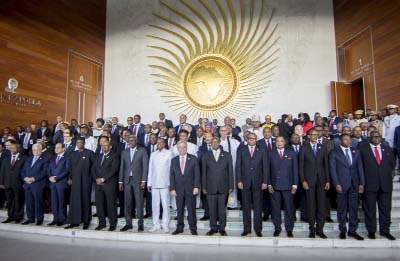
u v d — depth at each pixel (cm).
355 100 917
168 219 498
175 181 487
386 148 459
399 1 740
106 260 368
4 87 753
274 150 480
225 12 984
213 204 473
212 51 985
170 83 998
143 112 1006
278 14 970
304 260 367
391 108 667
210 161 479
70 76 939
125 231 493
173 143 625
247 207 466
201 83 981
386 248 421
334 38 958
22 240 472
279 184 463
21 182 577
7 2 770
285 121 770
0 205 638
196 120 972
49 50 877
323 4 973
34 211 564
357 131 537
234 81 967
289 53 955
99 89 1038
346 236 452
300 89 940
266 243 440
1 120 741
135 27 1048
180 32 1009
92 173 520
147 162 519
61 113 902
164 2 1029
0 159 615
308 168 459
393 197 553
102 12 1075
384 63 781
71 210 525
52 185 546
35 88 830
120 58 1048
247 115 951
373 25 817
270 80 953
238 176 475
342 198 452
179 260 369
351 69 905
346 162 455
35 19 841
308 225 485
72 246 435
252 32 973
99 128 757
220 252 404
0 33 752
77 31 970
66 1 938
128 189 507
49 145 708
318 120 686
